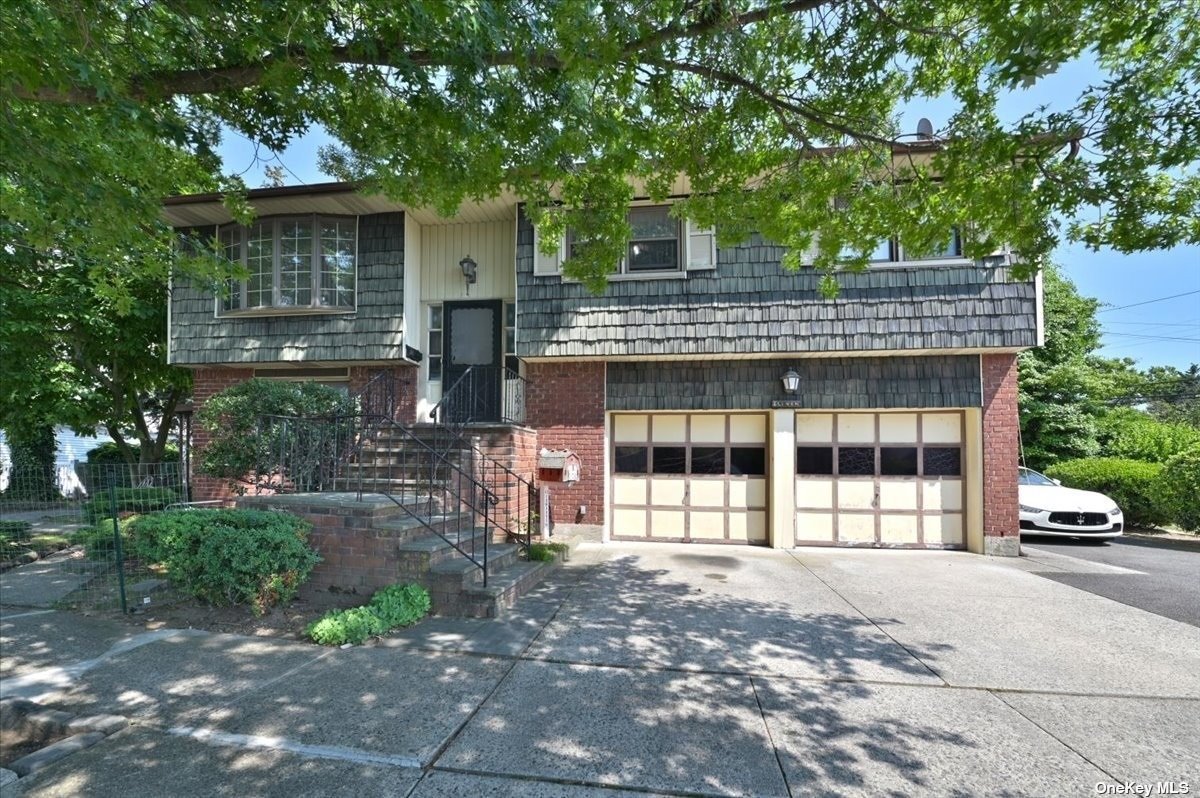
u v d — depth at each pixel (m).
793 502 8.84
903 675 3.93
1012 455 8.36
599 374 9.20
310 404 7.57
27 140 3.79
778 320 8.52
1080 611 5.44
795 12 4.28
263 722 3.25
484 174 4.91
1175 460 10.59
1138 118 3.57
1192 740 3.12
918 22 4.15
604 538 9.06
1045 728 3.24
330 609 5.16
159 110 4.53
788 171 5.30
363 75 4.38
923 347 8.22
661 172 5.70
